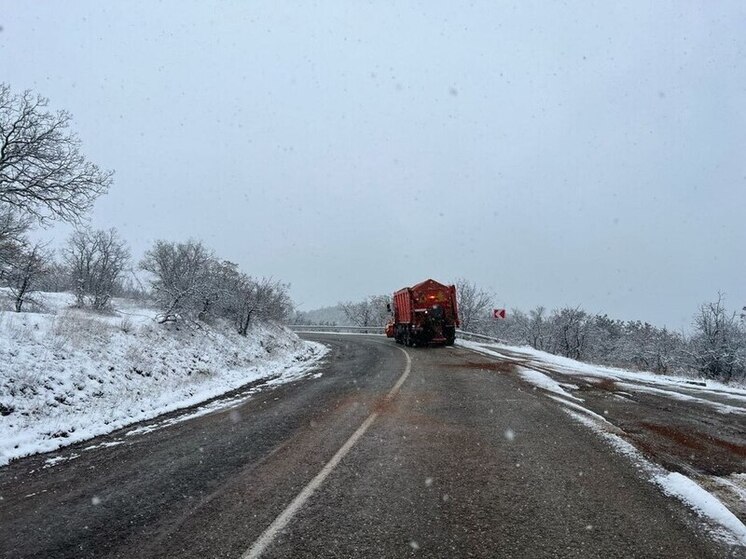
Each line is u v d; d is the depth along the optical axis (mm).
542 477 5426
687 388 12992
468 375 14484
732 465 5980
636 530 4105
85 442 8148
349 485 5242
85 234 26844
